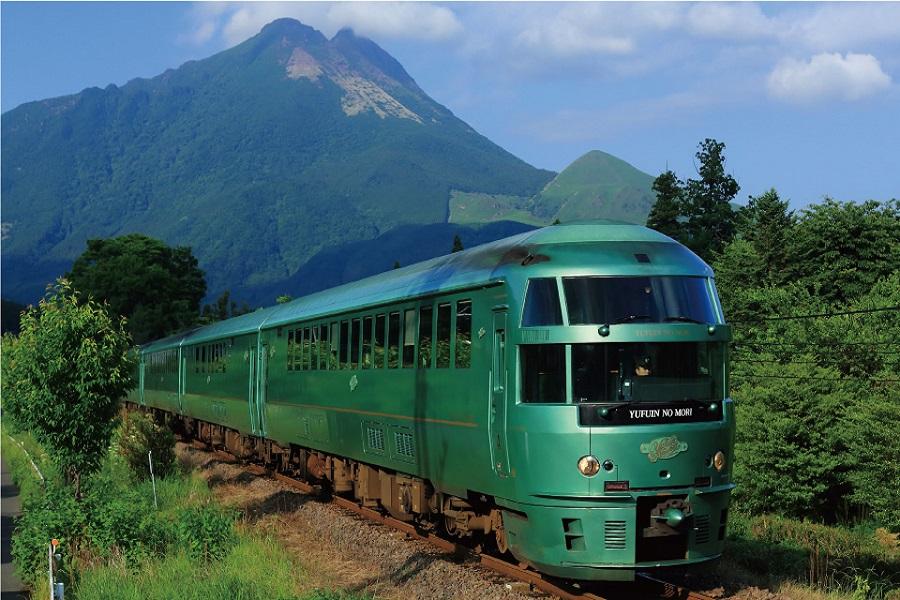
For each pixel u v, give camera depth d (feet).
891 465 82.58
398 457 50.78
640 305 36.63
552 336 36.35
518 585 38.68
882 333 95.50
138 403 155.74
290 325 72.59
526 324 37.14
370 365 54.44
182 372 118.21
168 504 69.00
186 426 124.67
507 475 38.04
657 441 35.76
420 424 47.03
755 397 91.76
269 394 78.64
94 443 64.44
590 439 35.47
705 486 36.60
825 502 94.02
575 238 38.24
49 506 54.29
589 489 35.42
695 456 36.32
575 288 36.76
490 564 42.52
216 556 47.06
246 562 44.68
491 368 39.29
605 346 36.04
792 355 98.63
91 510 51.65
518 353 37.37
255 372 83.15
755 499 89.25
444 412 43.98
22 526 53.42
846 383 91.45
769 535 68.64
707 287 38.11
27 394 63.46
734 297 114.32
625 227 39.19
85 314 63.57
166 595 39.55
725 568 42.75
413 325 48.24
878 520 86.89
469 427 41.24
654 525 36.01
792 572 46.29
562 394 36.04
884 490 83.46
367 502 59.00
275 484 78.54
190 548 48.08
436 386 44.83
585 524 35.55
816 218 117.39
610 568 35.50
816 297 111.45
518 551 38.40
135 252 335.06
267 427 80.18
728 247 124.77
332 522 57.26
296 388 70.23
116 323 67.51
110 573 44.34
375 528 54.24
